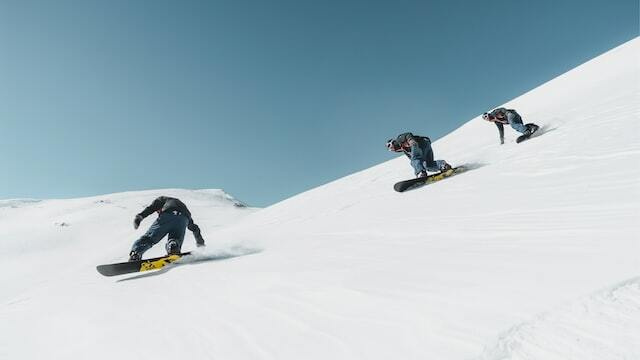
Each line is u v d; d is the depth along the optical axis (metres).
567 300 1.92
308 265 3.81
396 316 2.24
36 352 2.98
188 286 3.98
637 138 6.16
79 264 36.38
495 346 1.67
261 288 3.34
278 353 2.14
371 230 5.25
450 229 4.24
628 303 1.76
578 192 4.39
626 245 2.54
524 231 3.51
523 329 1.76
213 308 3.09
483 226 4.02
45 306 4.43
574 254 2.61
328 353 2.02
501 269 2.61
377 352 1.91
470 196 5.82
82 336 3.07
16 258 45.19
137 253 5.62
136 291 4.23
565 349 1.55
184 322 2.90
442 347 1.80
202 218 50.44
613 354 1.46
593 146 6.56
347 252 4.13
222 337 2.50
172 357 2.36
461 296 2.29
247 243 6.25
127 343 2.72
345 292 2.79
